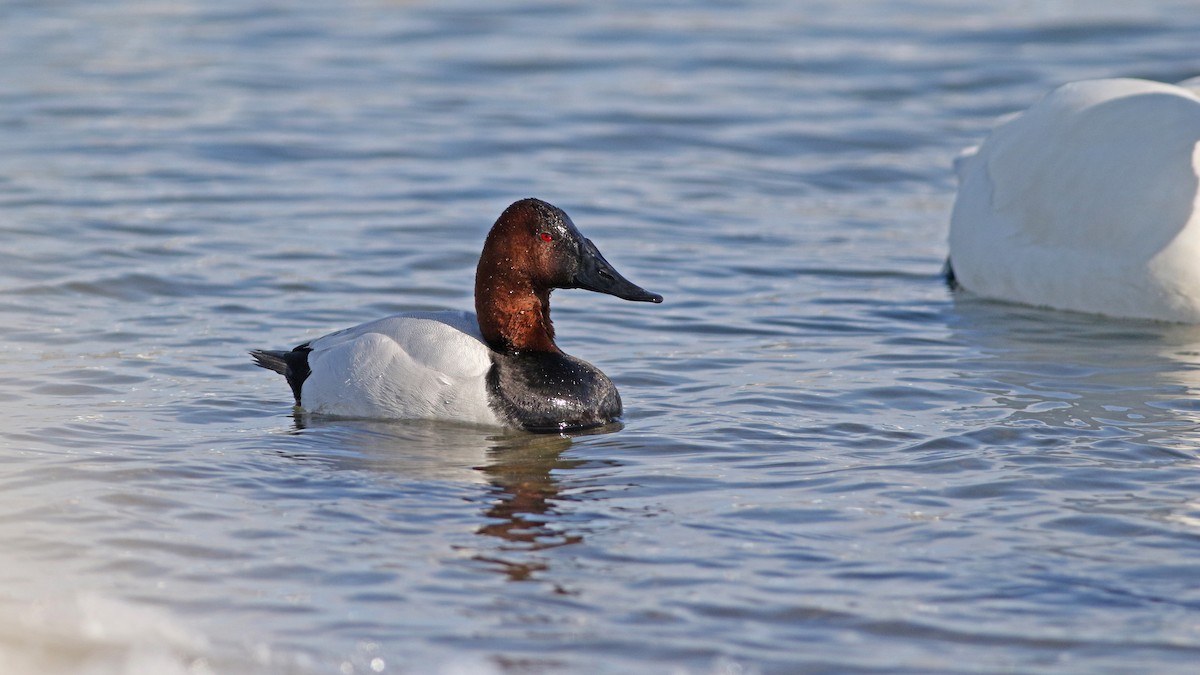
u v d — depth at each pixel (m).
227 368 12.52
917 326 14.05
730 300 14.77
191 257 15.64
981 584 8.39
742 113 22.11
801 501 9.61
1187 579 8.43
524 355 11.66
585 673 7.46
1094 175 14.31
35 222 16.62
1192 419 11.24
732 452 10.59
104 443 10.59
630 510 9.47
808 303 14.75
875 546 8.89
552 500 9.64
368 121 21.50
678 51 25.22
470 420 11.29
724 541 8.96
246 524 9.17
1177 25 25.61
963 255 15.46
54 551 8.72
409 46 25.66
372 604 8.15
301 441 10.82
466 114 21.92
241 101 22.36
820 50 25.17
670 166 19.86
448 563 8.65
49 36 26.05
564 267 11.60
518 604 8.15
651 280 15.37
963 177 16.41
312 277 15.16
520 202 11.70
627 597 8.23
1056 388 12.08
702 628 7.90
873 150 20.72
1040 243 14.70
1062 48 24.73
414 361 11.44
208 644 7.73
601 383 11.50
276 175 19.02
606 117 21.84
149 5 28.53
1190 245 13.62
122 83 23.17
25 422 10.96
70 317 13.69
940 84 23.36
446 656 7.62
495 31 26.55
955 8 27.52
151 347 12.96
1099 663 7.55
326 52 25.25
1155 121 14.22
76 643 7.73
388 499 9.64
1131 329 13.93
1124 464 10.24
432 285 15.04
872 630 7.89
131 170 18.95
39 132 20.55
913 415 11.39
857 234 17.42
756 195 18.86
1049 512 9.39
